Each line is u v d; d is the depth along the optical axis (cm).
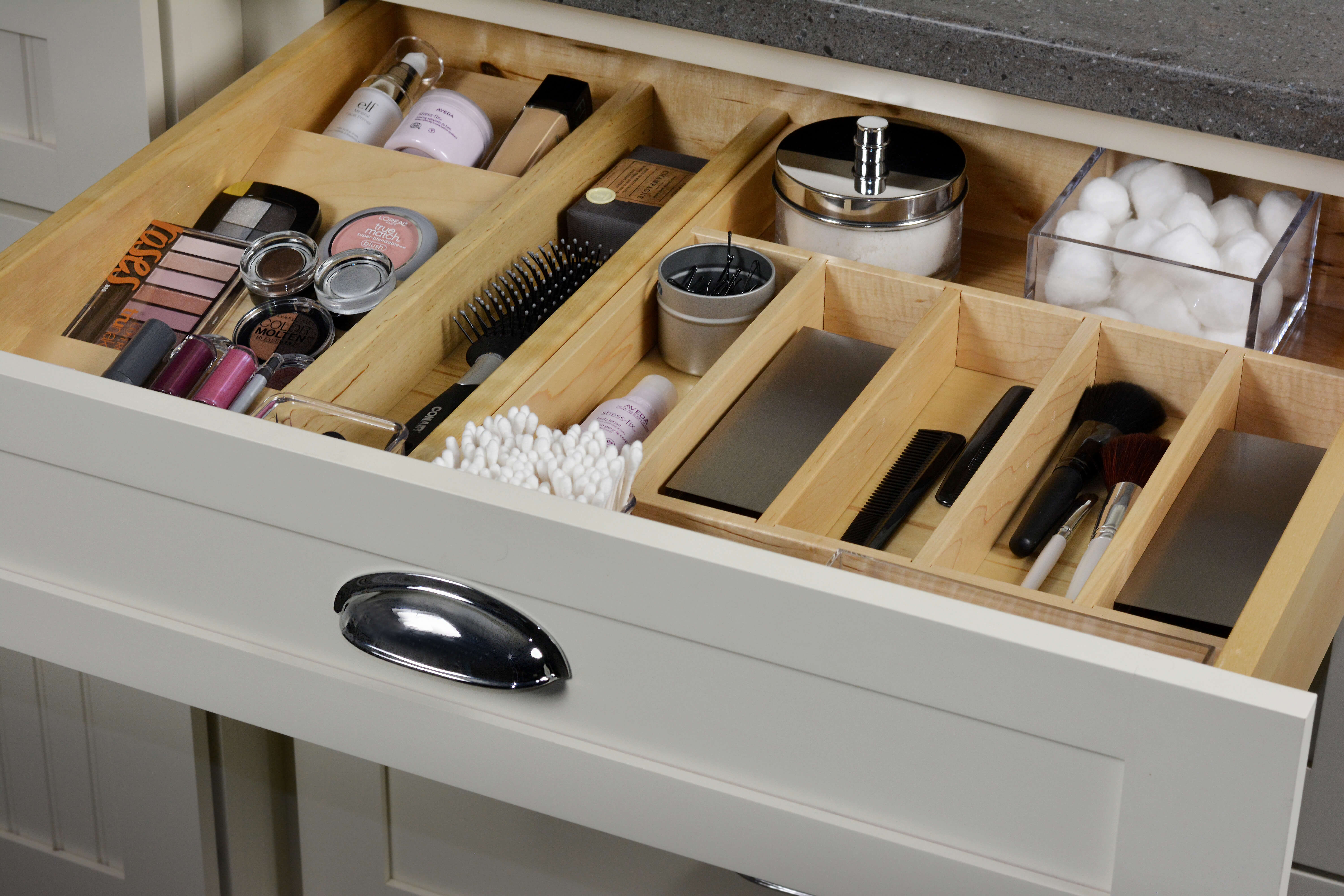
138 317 84
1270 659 57
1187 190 85
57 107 101
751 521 67
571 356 78
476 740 63
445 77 106
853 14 82
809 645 51
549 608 56
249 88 95
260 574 63
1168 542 68
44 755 100
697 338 83
